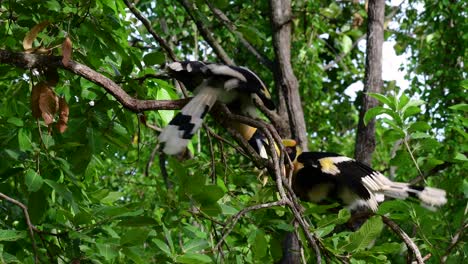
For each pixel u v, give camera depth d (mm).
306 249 5340
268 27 14688
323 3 15633
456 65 15531
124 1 6773
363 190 6219
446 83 14703
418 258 5395
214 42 10367
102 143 5852
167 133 5102
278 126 10977
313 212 5156
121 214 5035
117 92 5441
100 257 5500
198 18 7910
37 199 5195
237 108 5914
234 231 6414
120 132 6098
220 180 6602
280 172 4852
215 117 5559
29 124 5953
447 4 14617
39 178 4992
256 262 6180
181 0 7730
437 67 15195
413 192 6070
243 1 13133
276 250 6000
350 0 14977
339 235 5359
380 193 6289
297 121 11102
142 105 5434
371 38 11352
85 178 7016
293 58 14992
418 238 6262
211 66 5488
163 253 5082
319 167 6484
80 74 5332
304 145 11016
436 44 15875
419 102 6359
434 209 5930
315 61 15609
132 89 6152
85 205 6301
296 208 4781
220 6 7848
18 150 5434
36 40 6492
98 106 5977
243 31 8172
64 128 5344
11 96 6359
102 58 6293
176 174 4680
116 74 6105
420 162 6594
